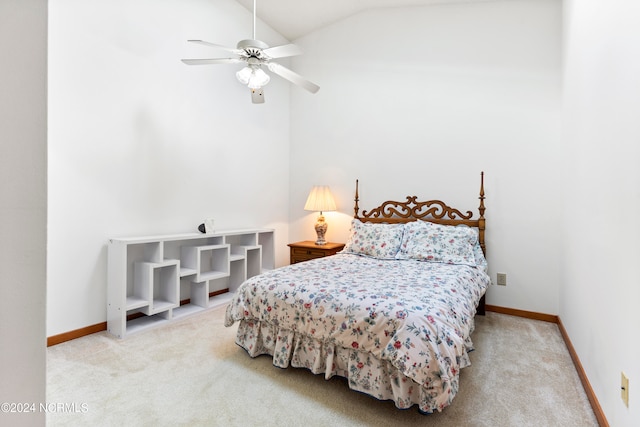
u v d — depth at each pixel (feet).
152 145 10.19
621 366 4.68
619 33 5.07
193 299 11.29
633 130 4.47
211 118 12.06
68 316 8.41
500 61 11.32
